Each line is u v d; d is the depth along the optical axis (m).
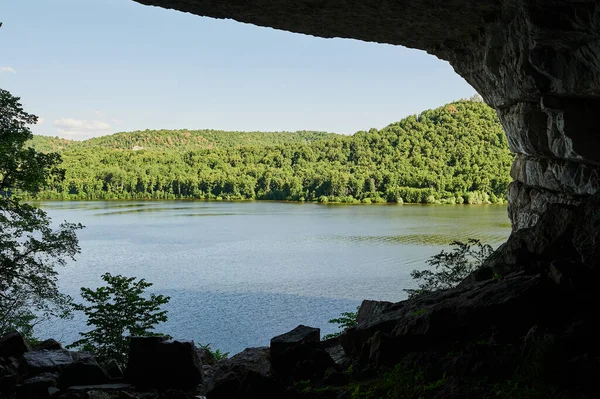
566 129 8.91
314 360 5.46
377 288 42.94
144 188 160.88
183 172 169.75
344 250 62.66
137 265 55.16
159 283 46.31
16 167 12.88
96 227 88.06
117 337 10.82
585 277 4.96
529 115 10.17
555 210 5.99
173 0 9.06
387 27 10.20
